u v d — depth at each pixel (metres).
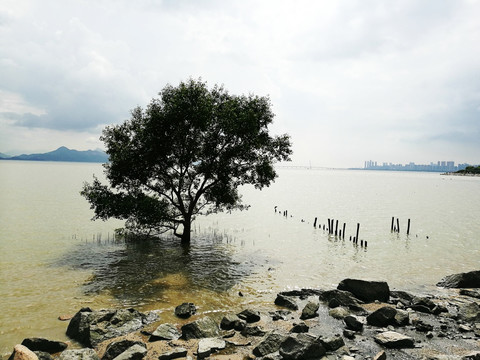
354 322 13.86
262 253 29.83
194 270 23.78
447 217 57.47
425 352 11.66
